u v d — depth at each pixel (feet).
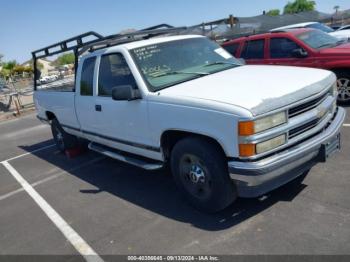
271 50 27.30
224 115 10.85
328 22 80.89
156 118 13.30
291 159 11.06
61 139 23.77
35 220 15.08
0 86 76.02
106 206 15.11
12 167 24.08
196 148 12.01
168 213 13.55
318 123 12.18
